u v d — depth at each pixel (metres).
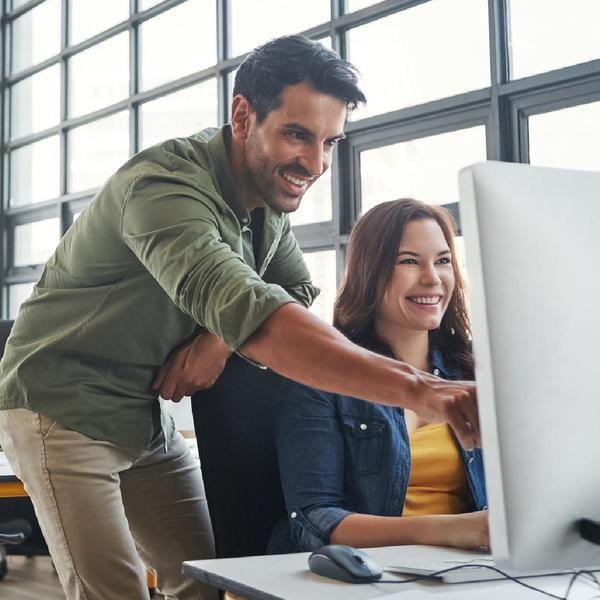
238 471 1.56
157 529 1.91
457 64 4.43
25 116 7.77
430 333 1.68
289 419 1.47
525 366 0.87
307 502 1.40
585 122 3.87
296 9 5.46
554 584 1.03
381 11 4.78
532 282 0.88
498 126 4.16
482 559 1.16
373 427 1.48
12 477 2.16
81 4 7.22
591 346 0.90
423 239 1.60
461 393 1.01
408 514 1.49
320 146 1.50
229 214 1.49
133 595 1.66
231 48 5.93
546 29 4.04
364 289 1.61
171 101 6.37
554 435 0.88
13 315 7.83
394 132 4.70
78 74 7.21
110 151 6.88
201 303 1.27
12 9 7.97
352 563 1.03
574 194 0.92
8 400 1.69
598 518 0.91
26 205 7.60
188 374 1.68
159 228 1.37
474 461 1.52
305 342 1.16
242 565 1.13
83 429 1.65
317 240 5.08
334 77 1.46
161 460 1.86
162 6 6.38
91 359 1.68
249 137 1.54
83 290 1.65
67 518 1.63
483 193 0.88
